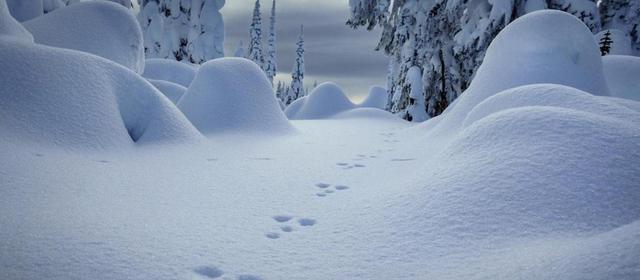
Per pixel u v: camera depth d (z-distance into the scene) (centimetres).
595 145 323
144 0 2406
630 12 1605
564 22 859
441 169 377
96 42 999
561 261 183
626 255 162
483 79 886
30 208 293
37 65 573
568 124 356
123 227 280
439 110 1917
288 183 473
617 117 461
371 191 421
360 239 283
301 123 1558
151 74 1720
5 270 202
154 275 214
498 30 1502
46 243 236
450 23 1809
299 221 332
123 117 677
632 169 296
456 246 254
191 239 273
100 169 452
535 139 350
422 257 246
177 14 2467
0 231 245
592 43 841
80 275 205
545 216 265
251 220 328
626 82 995
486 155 359
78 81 600
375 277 223
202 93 995
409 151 746
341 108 2306
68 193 346
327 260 249
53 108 543
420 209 312
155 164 532
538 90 562
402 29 1983
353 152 750
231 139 846
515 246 239
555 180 293
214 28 2586
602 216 259
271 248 268
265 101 1044
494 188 304
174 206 350
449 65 1867
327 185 470
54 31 956
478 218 279
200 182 451
